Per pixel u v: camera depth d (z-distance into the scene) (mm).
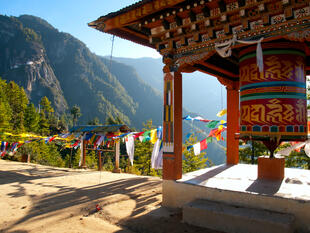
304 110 6027
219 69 8633
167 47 6676
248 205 5090
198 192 5812
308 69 8406
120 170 13656
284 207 4715
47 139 15211
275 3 5035
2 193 7766
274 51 6004
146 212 5914
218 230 4777
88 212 5949
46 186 9031
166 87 6668
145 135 10805
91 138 14141
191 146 8781
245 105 6410
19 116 57688
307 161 16375
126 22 6270
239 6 5324
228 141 9883
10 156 21328
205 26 5859
